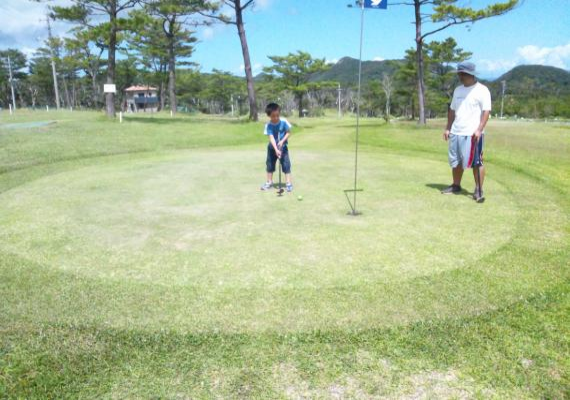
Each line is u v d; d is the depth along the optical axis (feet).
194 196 18.13
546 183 20.49
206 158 29.40
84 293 9.52
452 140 17.94
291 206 16.42
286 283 9.99
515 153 30.32
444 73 139.44
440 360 7.32
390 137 43.52
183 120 73.51
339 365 7.23
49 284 9.96
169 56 115.03
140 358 7.41
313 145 37.93
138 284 9.95
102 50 124.26
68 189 19.72
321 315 8.61
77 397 6.61
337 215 15.21
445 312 8.65
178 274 10.51
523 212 15.60
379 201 17.13
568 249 11.96
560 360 7.27
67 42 76.28
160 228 13.97
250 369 7.16
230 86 219.00
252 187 19.81
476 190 17.42
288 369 7.16
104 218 15.08
